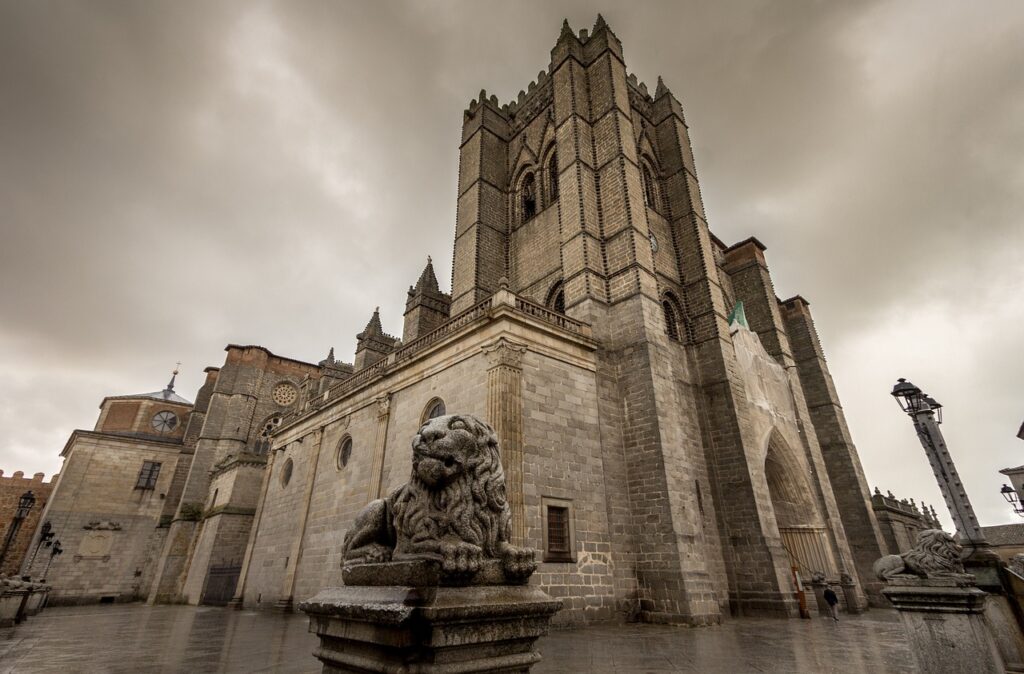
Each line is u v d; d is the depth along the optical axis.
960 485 9.20
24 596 17.22
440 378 19.98
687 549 17.70
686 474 19.64
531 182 34.44
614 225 25.02
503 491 4.85
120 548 44.22
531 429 17.02
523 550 4.66
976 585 7.58
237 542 33.88
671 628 15.51
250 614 23.23
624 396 20.97
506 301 18.62
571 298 23.83
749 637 13.35
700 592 17.16
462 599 3.93
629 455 19.91
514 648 4.18
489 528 4.55
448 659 3.68
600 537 17.48
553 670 8.62
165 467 48.91
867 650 11.04
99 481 45.66
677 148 33.16
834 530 28.02
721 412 24.88
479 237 31.59
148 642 12.41
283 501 28.84
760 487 23.12
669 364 22.06
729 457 23.77
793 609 20.39
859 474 34.81
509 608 4.09
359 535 5.16
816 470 29.81
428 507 4.47
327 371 47.84
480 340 18.52
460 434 4.70
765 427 27.95
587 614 15.92
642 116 34.66
